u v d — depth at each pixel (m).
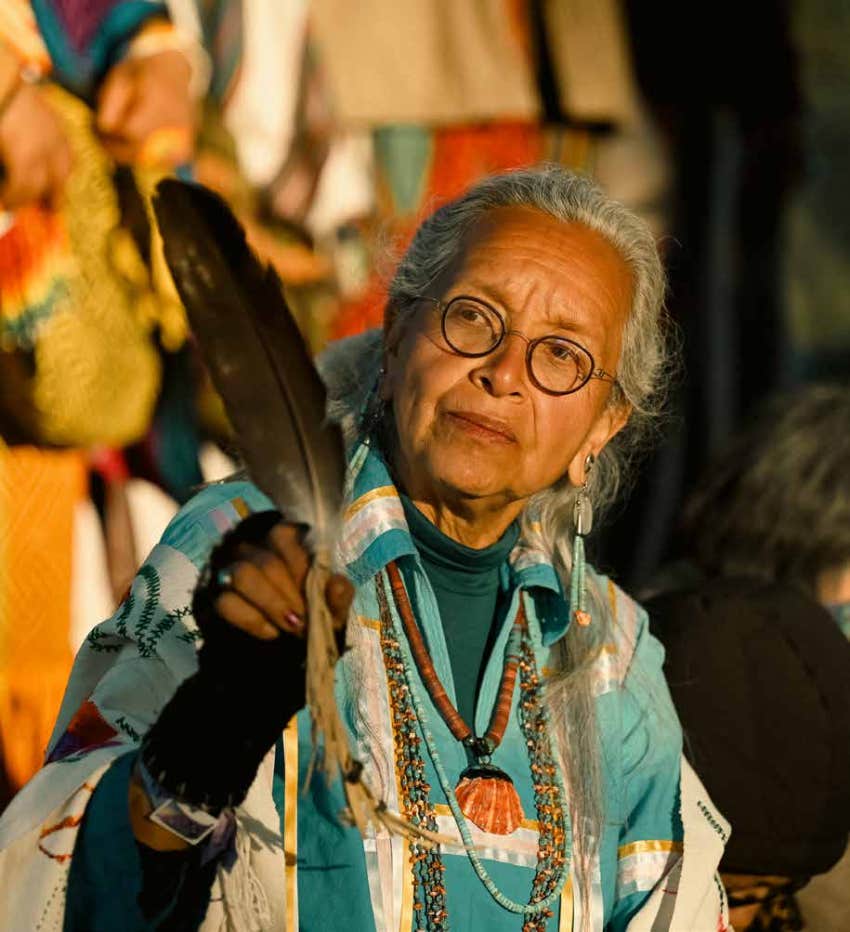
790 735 6.00
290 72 9.70
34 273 7.95
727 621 6.12
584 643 5.25
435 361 4.78
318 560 3.73
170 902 3.98
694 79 14.59
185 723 3.76
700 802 5.39
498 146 12.18
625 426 5.57
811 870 6.10
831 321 16.81
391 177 11.24
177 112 8.41
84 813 4.07
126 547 8.44
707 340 15.71
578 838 4.98
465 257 4.89
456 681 5.00
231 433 4.05
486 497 4.84
